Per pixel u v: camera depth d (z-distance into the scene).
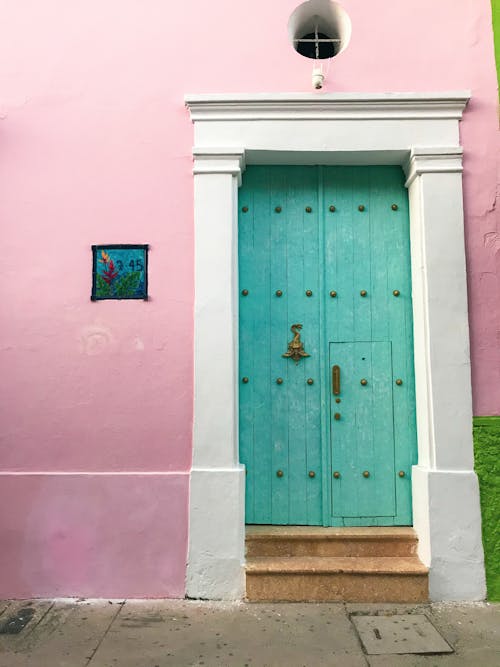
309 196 4.21
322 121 3.96
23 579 3.71
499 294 3.85
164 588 3.67
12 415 3.83
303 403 4.09
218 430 3.75
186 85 4.02
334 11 4.11
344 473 4.03
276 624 3.34
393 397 4.07
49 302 3.91
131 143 3.99
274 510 4.03
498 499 3.70
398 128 3.95
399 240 4.17
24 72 4.06
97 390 3.84
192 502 3.70
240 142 3.95
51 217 3.96
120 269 3.92
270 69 4.01
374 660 2.97
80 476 3.76
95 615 3.46
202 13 4.07
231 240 3.89
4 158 4.00
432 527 3.67
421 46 4.02
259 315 4.14
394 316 4.11
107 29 4.08
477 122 3.95
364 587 3.62
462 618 3.41
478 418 3.75
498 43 4.01
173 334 3.86
